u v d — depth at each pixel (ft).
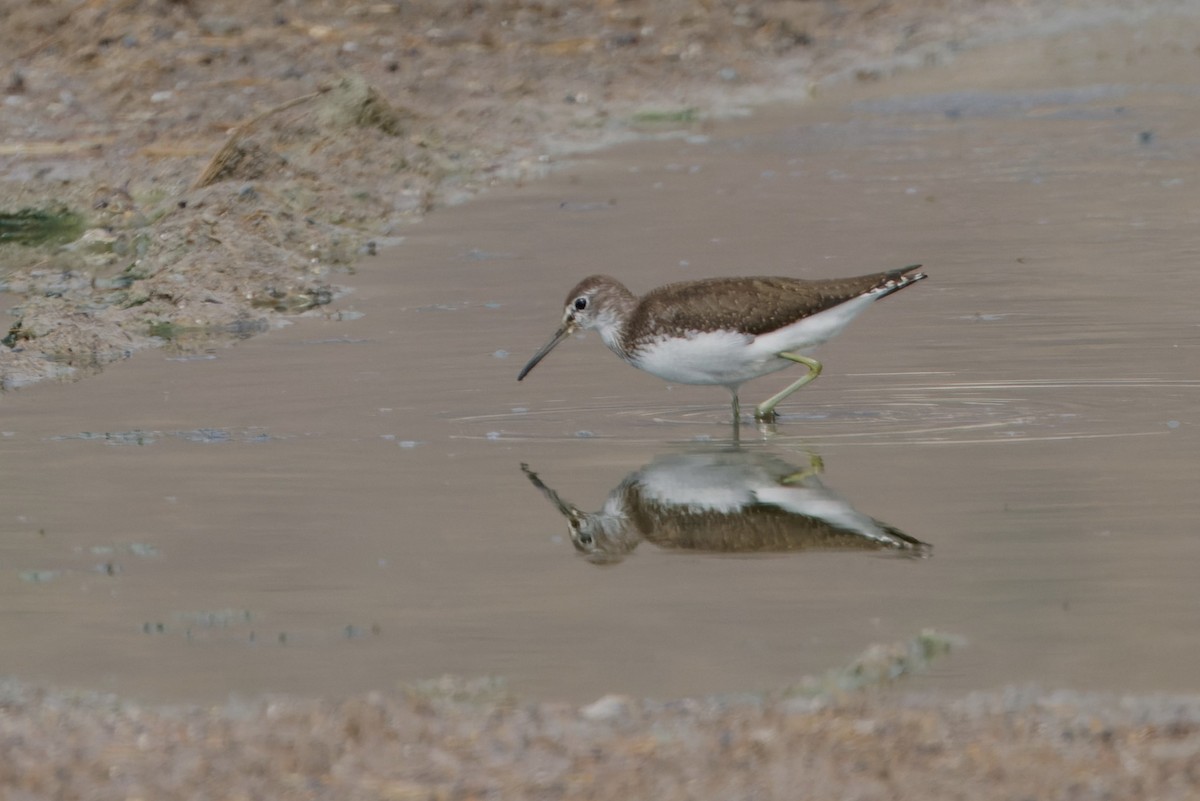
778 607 32.24
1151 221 65.51
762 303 44.98
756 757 25.38
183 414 46.34
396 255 64.64
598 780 24.84
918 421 44.39
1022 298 55.62
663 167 78.07
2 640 31.22
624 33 98.94
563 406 47.03
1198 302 54.29
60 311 55.93
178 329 56.18
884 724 26.32
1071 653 29.50
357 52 91.71
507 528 37.01
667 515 37.63
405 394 48.03
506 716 27.20
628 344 46.68
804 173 76.18
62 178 73.26
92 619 32.19
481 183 75.97
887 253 61.93
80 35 90.38
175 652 30.58
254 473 41.01
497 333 54.19
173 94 83.97
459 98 87.45
